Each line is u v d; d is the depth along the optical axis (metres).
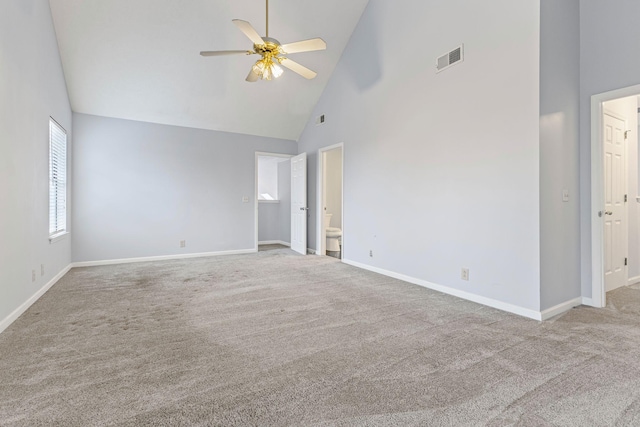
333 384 1.73
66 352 2.10
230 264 5.09
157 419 1.45
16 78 2.68
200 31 4.30
